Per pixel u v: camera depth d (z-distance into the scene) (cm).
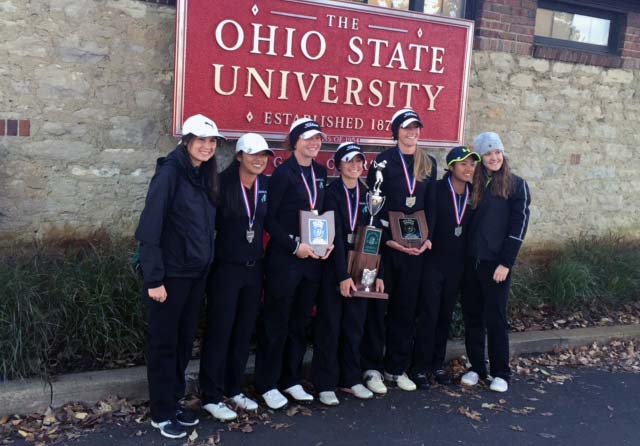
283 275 386
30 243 458
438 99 568
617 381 477
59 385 373
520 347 517
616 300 623
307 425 380
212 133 338
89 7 454
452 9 609
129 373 395
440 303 442
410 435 376
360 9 521
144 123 483
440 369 459
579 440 380
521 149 652
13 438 342
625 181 715
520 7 622
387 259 428
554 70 653
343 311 415
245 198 369
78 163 466
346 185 407
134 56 473
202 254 343
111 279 428
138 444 345
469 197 434
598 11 684
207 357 377
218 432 364
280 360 404
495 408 418
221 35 471
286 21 494
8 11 434
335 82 521
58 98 455
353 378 421
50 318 397
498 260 429
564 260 630
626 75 694
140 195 489
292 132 390
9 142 445
